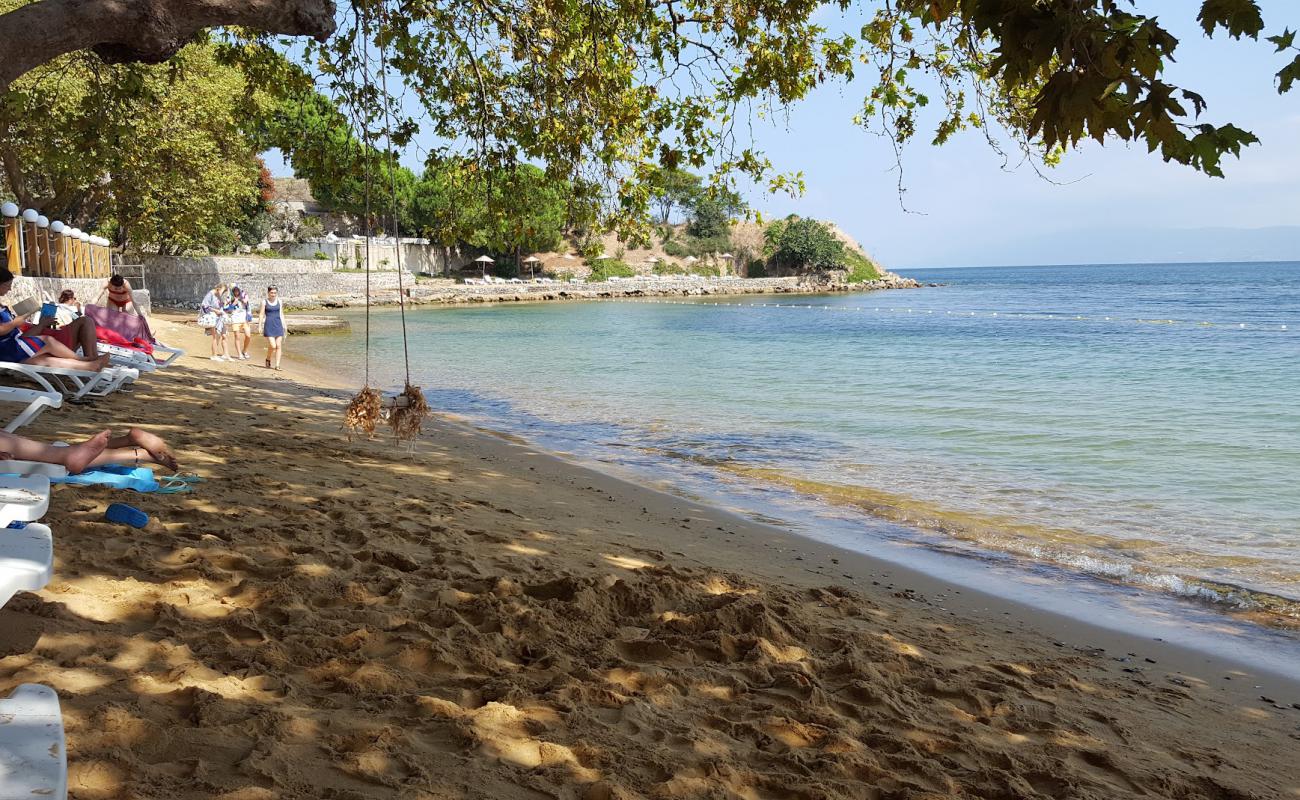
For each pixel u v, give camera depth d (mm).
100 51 4883
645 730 3689
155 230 44438
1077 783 3832
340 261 79562
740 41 8930
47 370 10148
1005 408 19047
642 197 9352
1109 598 7582
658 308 74938
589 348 35188
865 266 149625
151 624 4027
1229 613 7281
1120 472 12695
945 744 4008
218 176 40562
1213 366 28531
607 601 5289
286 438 10492
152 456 6180
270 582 4742
